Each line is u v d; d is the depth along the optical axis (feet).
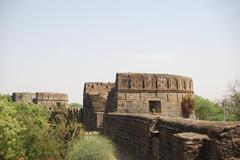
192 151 20.93
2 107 42.91
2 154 40.63
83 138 54.54
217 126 20.57
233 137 19.16
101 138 53.26
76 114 127.65
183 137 21.43
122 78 91.04
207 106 168.14
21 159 48.62
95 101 113.50
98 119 111.14
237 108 103.19
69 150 52.08
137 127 52.42
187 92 100.83
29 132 48.85
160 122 37.65
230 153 18.97
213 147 19.56
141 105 90.99
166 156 32.73
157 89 93.20
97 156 45.98
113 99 94.22
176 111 95.25
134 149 54.80
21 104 67.62
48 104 177.47
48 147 49.01
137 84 91.81
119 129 71.15
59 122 64.95
